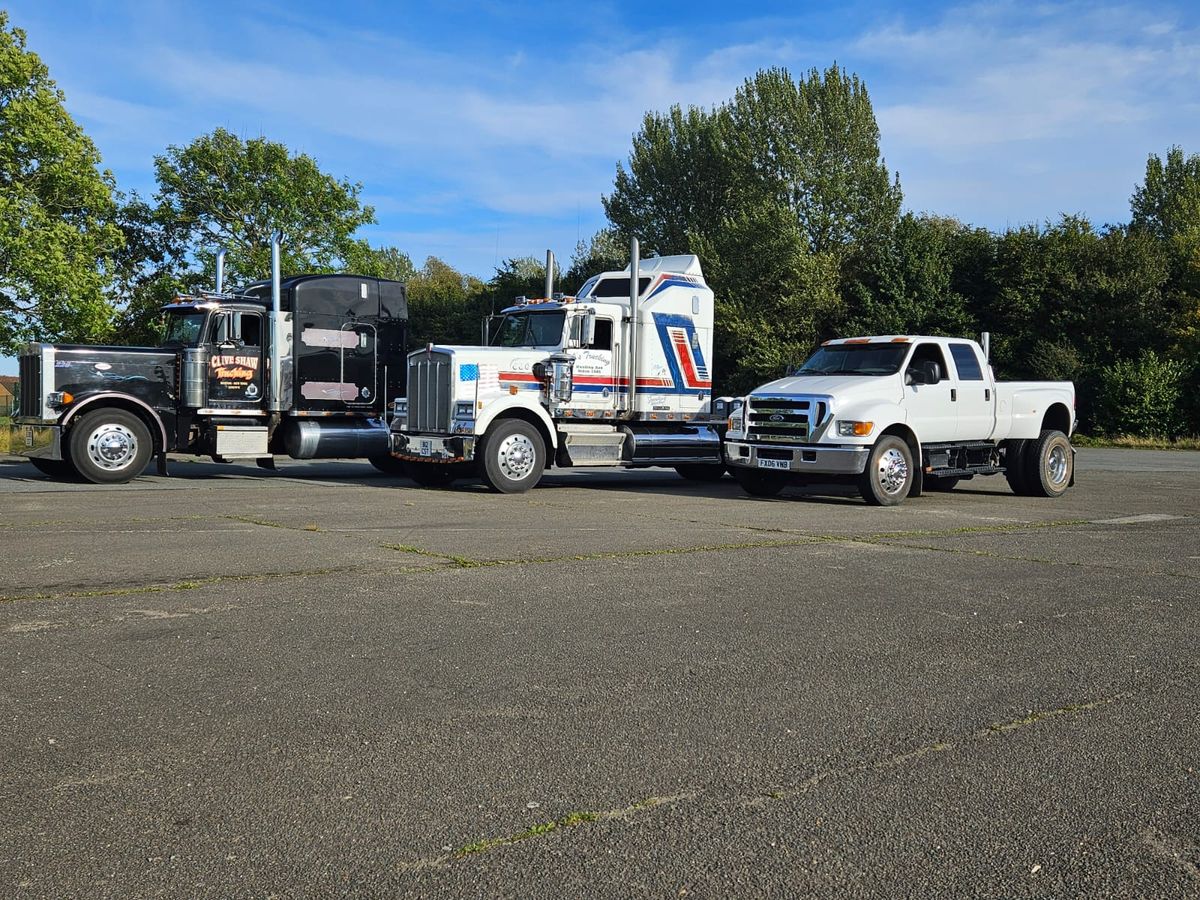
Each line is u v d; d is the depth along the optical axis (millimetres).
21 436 16062
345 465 21812
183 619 5934
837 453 13398
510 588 7000
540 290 56312
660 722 4246
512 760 3785
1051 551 9227
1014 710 4492
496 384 15398
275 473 19078
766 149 47594
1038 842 3174
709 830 3213
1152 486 18000
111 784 3508
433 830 3184
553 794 3479
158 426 16266
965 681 4930
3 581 7027
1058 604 6789
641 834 3180
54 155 32188
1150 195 62969
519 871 2926
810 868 2977
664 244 51781
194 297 17422
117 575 7293
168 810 3305
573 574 7578
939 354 14469
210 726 4105
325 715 4262
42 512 11242
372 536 9492
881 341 14539
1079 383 41750
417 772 3654
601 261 53219
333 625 5836
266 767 3684
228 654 5176
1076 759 3895
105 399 16125
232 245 40531
